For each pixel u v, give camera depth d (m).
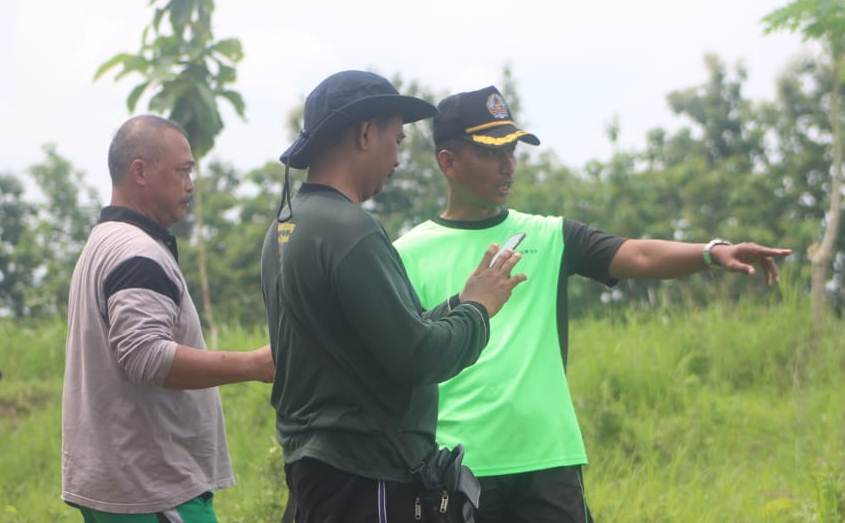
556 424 5.83
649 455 10.14
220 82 12.32
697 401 11.77
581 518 5.85
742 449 10.59
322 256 4.42
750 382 12.65
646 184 30.95
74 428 5.38
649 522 8.43
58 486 10.91
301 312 4.50
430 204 33.47
